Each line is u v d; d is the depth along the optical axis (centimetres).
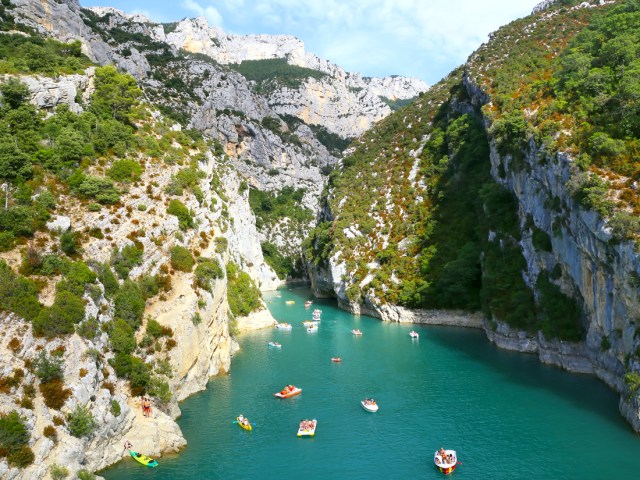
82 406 3675
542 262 7069
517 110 8200
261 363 6825
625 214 4844
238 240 11894
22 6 9825
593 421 4753
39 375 3566
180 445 4294
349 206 12850
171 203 6059
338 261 11500
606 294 5362
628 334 4919
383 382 6016
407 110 16225
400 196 12181
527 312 7206
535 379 5981
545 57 10988
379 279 10381
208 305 5756
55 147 5541
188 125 16538
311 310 11400
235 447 4322
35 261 4159
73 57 7600
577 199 5584
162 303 5241
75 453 3438
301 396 5538
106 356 4262
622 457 4097
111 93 7219
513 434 4547
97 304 4419
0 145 4903
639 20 7694
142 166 6347
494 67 11712
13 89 5672
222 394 5562
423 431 4650
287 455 4197
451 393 5597
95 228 5044
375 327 9319
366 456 4191
